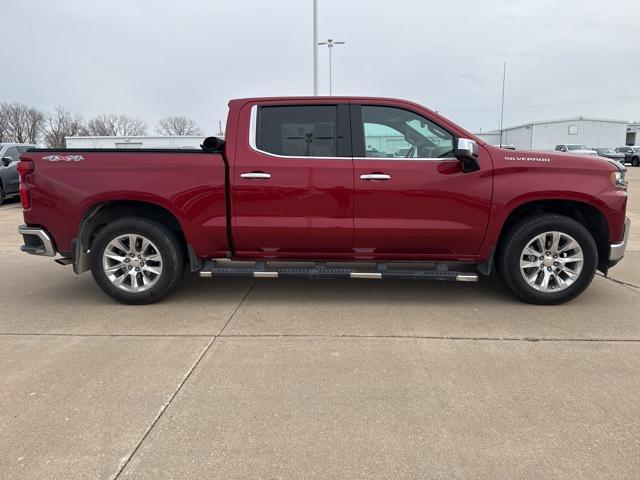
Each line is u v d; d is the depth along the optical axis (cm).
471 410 279
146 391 303
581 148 3622
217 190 441
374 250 455
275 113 448
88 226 468
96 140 3052
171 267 457
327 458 238
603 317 427
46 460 238
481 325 410
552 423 266
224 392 301
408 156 446
